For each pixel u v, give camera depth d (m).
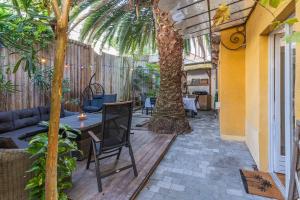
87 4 4.05
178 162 3.07
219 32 4.39
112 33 5.63
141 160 2.99
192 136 4.54
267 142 2.75
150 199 2.11
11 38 2.40
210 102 9.59
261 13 2.61
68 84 5.19
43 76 4.24
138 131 4.75
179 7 2.92
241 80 4.21
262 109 2.76
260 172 2.71
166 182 2.46
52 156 0.88
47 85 4.30
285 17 1.98
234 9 3.09
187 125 4.90
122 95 8.05
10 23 2.15
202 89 9.98
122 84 8.05
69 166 1.85
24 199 1.74
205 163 3.03
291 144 1.93
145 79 8.94
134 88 8.80
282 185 2.34
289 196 1.48
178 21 3.54
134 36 5.86
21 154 1.71
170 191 2.26
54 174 0.89
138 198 2.12
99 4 4.22
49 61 4.50
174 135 4.42
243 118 4.23
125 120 2.45
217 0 2.69
